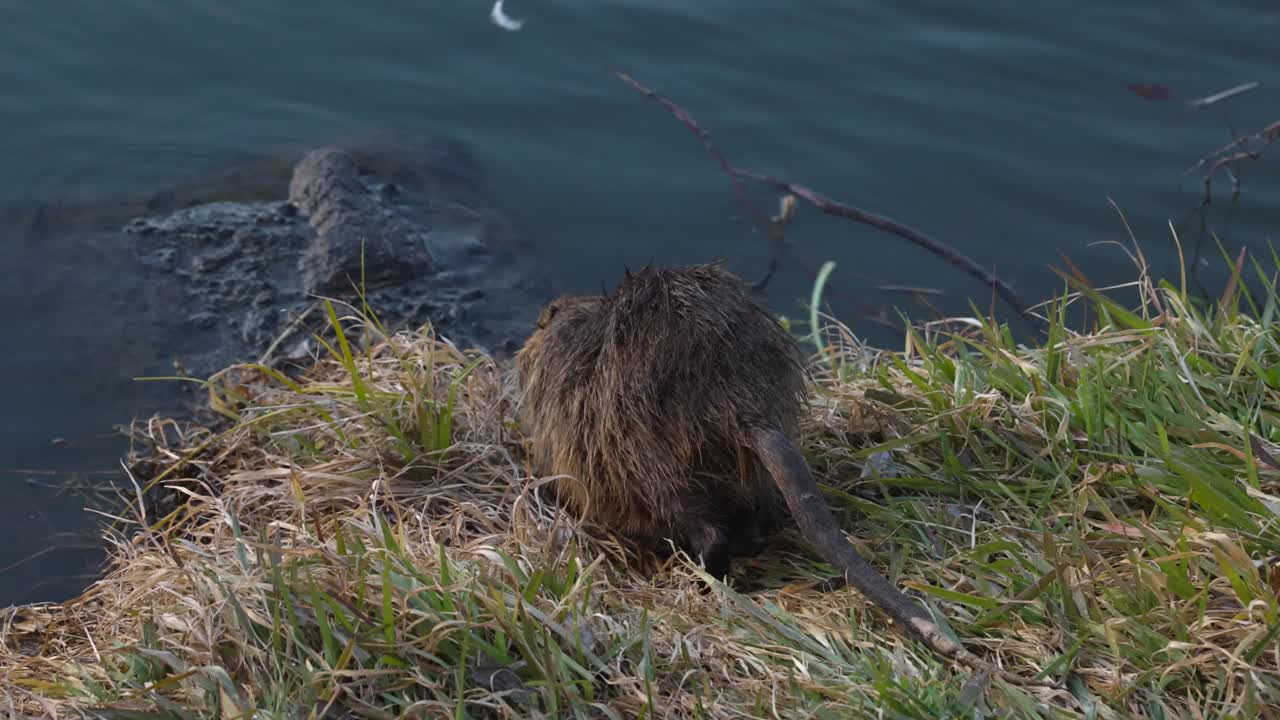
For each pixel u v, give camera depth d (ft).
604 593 10.91
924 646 10.36
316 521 11.26
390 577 10.30
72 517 14.76
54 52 25.07
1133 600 10.53
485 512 12.51
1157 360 13.67
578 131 23.11
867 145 22.58
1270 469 11.82
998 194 21.38
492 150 22.65
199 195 21.36
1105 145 22.38
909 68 24.61
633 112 23.58
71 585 13.76
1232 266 14.69
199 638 9.96
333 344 17.52
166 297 18.61
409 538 11.84
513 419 14.44
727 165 22.17
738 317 11.82
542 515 12.25
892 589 10.40
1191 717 9.54
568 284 19.76
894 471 13.02
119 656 10.49
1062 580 10.38
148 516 14.62
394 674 9.59
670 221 21.02
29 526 14.60
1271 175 21.49
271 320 18.19
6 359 17.35
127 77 24.45
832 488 12.43
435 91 24.16
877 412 13.55
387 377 14.92
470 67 24.86
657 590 11.53
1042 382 13.57
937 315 18.71
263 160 22.33
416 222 20.63
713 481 11.87
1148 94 21.68
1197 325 13.93
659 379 11.48
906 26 25.91
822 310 19.01
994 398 13.25
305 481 12.87
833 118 23.24
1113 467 12.32
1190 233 20.36
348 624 9.87
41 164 21.99
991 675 9.75
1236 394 13.20
